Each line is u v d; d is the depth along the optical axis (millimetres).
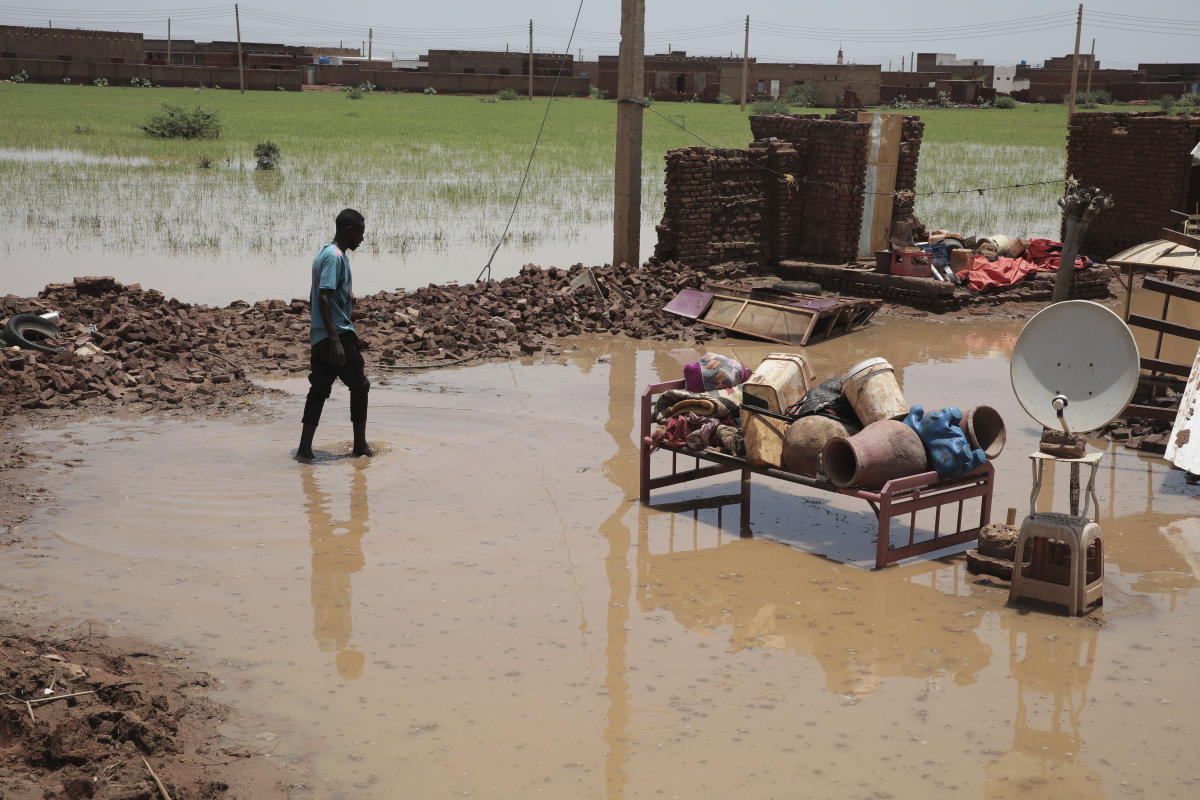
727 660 5633
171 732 4773
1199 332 9945
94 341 11688
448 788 4469
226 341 12203
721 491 8438
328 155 38594
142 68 89250
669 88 94688
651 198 28328
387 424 9758
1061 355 6508
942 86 92312
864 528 7703
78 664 5254
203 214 24406
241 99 76312
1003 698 5301
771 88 91375
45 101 63875
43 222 22500
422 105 77000
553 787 4484
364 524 7371
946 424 7086
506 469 8633
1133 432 10055
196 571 6547
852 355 13211
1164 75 100062
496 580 6559
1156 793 4523
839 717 5090
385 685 5285
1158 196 19844
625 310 14742
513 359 12477
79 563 6613
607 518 7688
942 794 4488
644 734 4898
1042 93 96500
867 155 17703
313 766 4602
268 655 5555
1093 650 5840
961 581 6789
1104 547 7371
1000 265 17188
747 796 4449
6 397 9969
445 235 22641
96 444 8961
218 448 8938
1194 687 5441
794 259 18531
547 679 5379
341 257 8492
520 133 52031
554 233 23281
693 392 8359
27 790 4172
